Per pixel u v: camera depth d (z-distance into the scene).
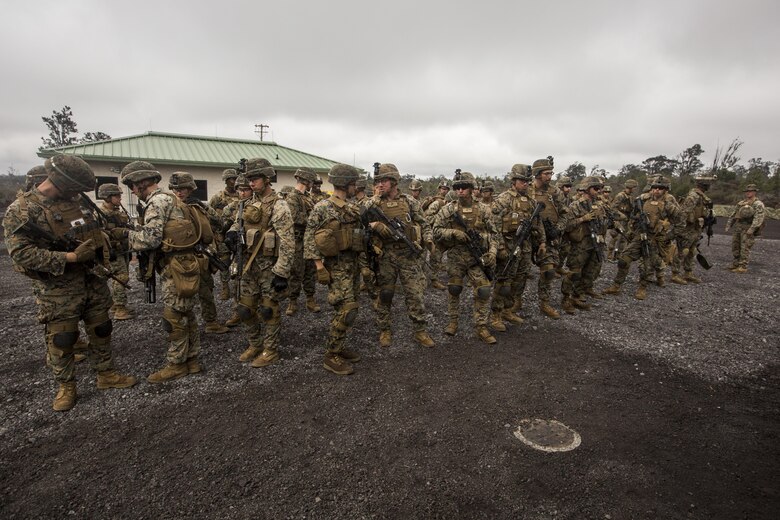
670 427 3.12
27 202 3.00
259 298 4.11
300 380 3.80
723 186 35.56
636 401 3.51
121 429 2.99
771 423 3.19
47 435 2.89
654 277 8.05
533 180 5.83
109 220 5.27
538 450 2.82
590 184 5.82
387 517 2.22
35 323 5.24
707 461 2.72
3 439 2.84
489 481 2.51
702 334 5.16
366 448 2.81
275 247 3.90
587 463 2.69
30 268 2.88
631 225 6.91
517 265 5.38
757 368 4.20
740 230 9.41
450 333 4.99
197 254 3.70
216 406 3.32
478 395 3.57
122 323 5.28
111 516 2.19
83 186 3.11
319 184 6.91
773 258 11.52
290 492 2.39
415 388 3.68
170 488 2.41
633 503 2.33
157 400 3.40
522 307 6.30
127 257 5.36
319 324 5.39
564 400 3.51
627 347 4.71
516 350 4.60
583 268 6.13
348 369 3.92
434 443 2.88
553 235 5.55
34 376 3.79
